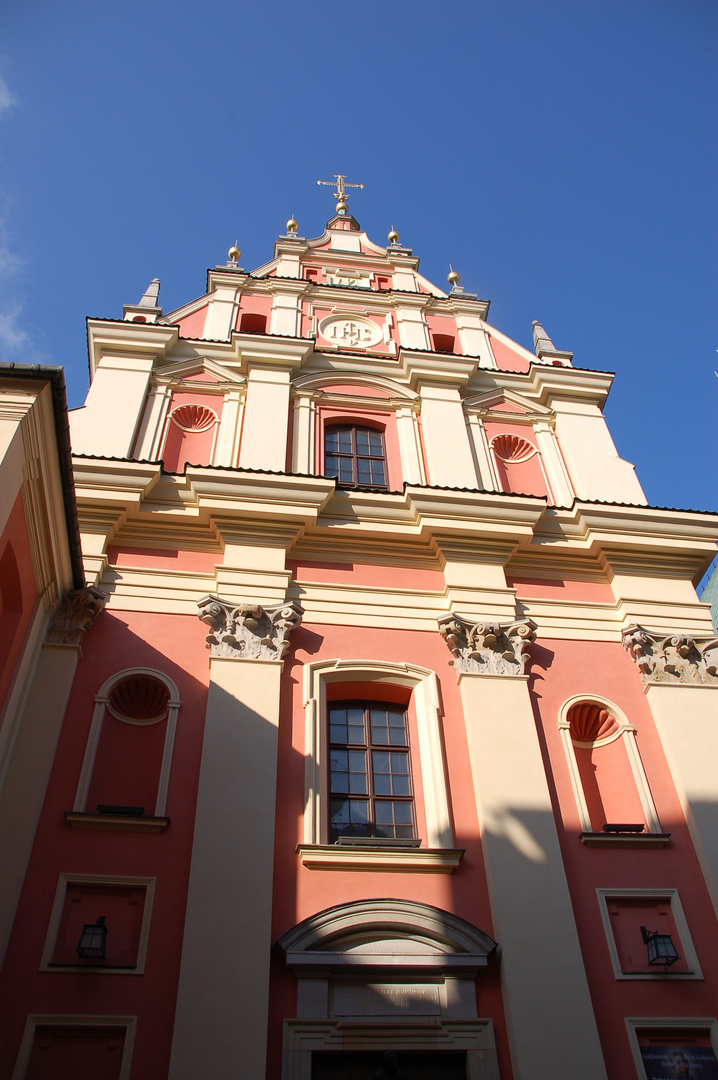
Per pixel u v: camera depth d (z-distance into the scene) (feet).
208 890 33.96
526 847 37.65
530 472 59.67
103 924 32.60
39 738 37.58
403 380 63.67
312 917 34.04
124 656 42.11
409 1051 31.96
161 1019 31.09
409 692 44.68
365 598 47.26
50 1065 29.86
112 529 47.06
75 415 54.13
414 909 35.09
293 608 44.91
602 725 45.01
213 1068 29.71
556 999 33.37
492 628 45.68
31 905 33.09
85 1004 31.07
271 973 33.01
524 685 44.16
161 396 57.88
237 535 47.80
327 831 38.47
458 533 49.67
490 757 40.68
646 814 40.60
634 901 37.68
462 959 34.04
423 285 77.05
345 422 60.59
